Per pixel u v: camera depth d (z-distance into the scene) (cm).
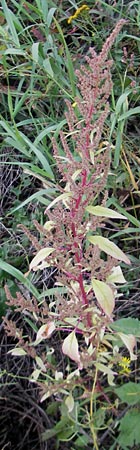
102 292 67
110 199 97
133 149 111
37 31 116
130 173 102
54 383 78
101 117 67
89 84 67
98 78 66
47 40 111
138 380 86
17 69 117
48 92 112
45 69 104
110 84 67
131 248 102
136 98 113
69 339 69
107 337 74
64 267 71
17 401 92
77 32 126
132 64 113
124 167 103
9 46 113
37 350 93
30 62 112
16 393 92
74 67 116
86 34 125
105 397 80
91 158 69
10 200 113
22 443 90
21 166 108
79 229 69
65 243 69
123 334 73
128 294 96
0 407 92
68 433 82
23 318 96
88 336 74
